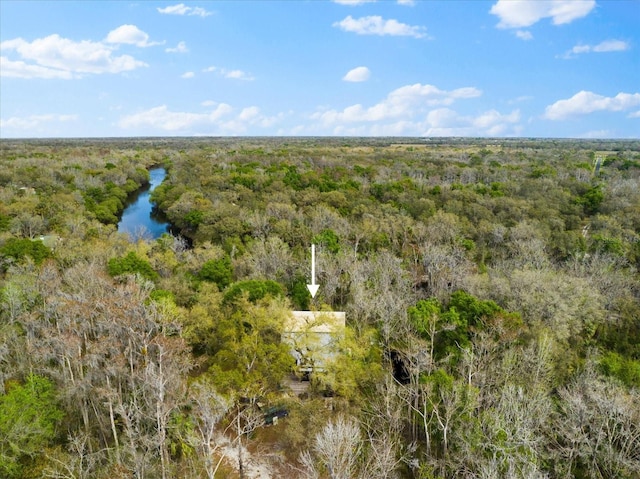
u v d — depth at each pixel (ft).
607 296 144.05
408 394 101.86
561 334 122.21
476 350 112.16
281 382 110.11
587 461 84.48
